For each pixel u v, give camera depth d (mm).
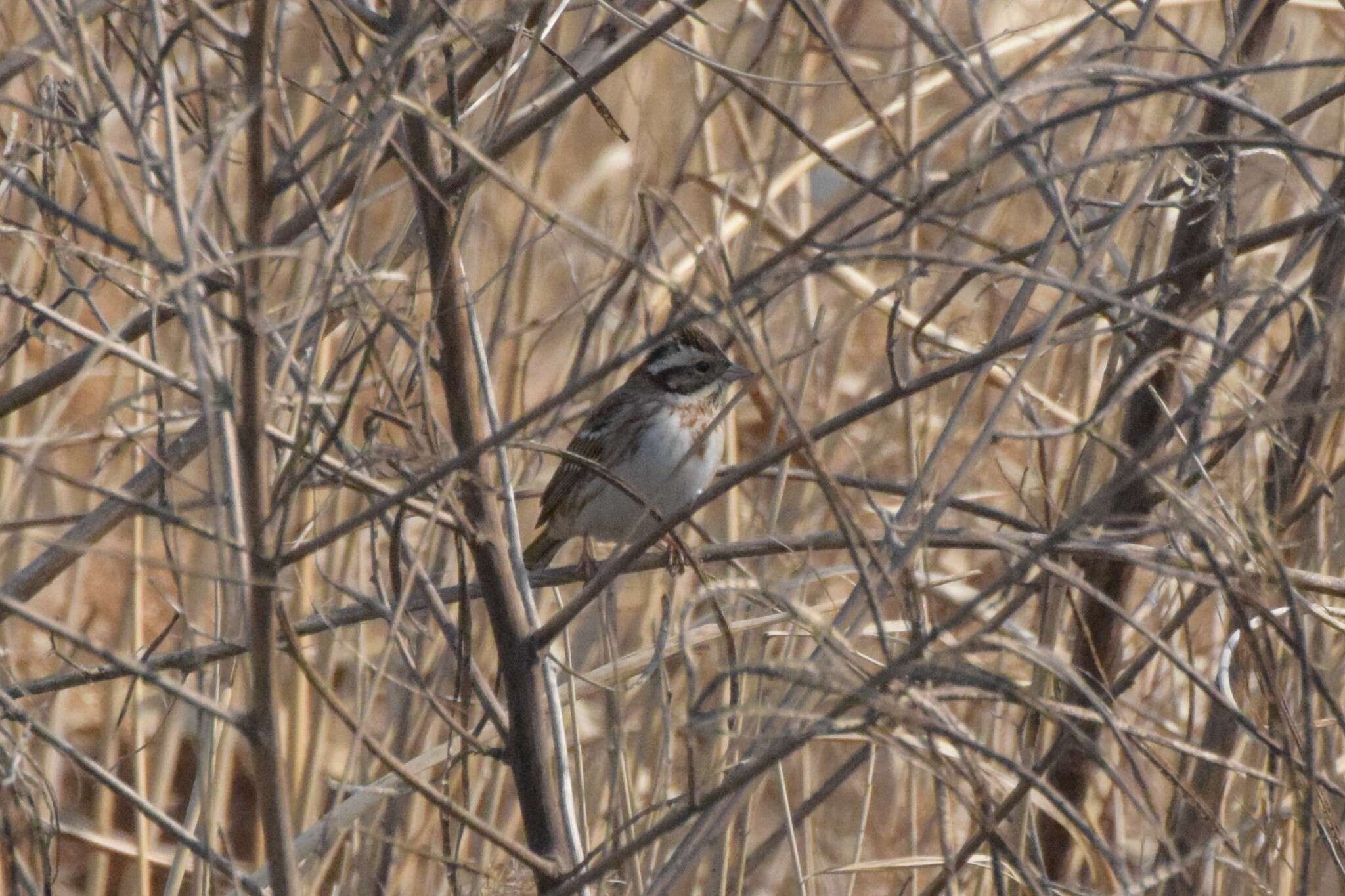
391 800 11016
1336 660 9898
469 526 8156
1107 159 6543
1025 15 14992
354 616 9508
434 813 11586
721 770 9188
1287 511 8812
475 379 8773
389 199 14297
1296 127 13172
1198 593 9117
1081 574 10203
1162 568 7227
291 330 9445
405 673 11766
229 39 7188
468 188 7895
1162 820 9500
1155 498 9539
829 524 12945
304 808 11422
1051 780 10109
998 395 14016
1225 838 7340
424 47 7359
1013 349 7770
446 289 8414
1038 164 9367
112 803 12242
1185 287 9352
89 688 14422
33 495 12234
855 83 7242
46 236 7832
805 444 6461
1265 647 8227
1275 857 9547
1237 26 9227
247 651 7098
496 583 8734
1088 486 9797
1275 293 7340
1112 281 12602
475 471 8602
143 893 10969
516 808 12195
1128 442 10078
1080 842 8570
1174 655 7180
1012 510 14281
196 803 9875
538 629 8820
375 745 7094
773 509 10719
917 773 11320
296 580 10531
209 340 6402
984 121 6668
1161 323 8422
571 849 8766
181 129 10094
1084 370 11484
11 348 9227
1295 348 8633
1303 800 7359
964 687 6816
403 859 11117
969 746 6340
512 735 8797
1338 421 9414
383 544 13148
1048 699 8695
